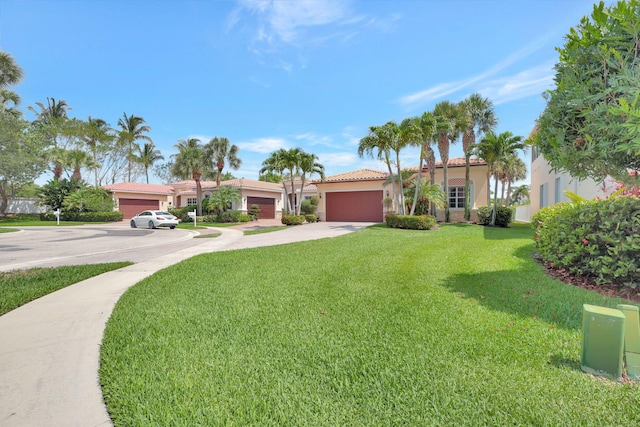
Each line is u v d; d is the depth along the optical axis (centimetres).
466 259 768
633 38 350
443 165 2112
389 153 1753
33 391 251
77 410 227
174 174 2998
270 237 1516
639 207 446
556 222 579
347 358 295
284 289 546
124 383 259
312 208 2953
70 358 307
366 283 574
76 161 3534
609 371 258
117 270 748
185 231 2044
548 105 425
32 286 590
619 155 378
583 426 202
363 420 210
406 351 306
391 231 1552
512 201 5384
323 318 402
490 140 1777
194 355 307
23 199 3556
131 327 381
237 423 209
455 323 375
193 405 229
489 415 213
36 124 3866
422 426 203
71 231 2078
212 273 684
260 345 327
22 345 337
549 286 520
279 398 236
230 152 3119
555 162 420
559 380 254
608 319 259
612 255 473
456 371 268
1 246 1296
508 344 317
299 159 2238
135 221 2389
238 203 2995
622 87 323
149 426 208
